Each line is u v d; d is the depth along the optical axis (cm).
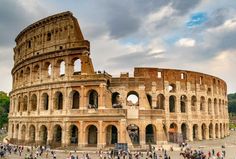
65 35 8544
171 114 9425
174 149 7769
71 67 8288
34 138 9025
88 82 7950
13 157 6881
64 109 8081
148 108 8350
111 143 8206
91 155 6900
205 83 10694
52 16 8800
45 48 8950
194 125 10275
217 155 6781
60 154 7112
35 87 8925
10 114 10619
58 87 8300
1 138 13375
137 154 6494
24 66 9744
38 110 8694
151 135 8738
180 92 9744
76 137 8438
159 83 9462
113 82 8700
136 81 8750
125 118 7638
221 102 11844
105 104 7819
